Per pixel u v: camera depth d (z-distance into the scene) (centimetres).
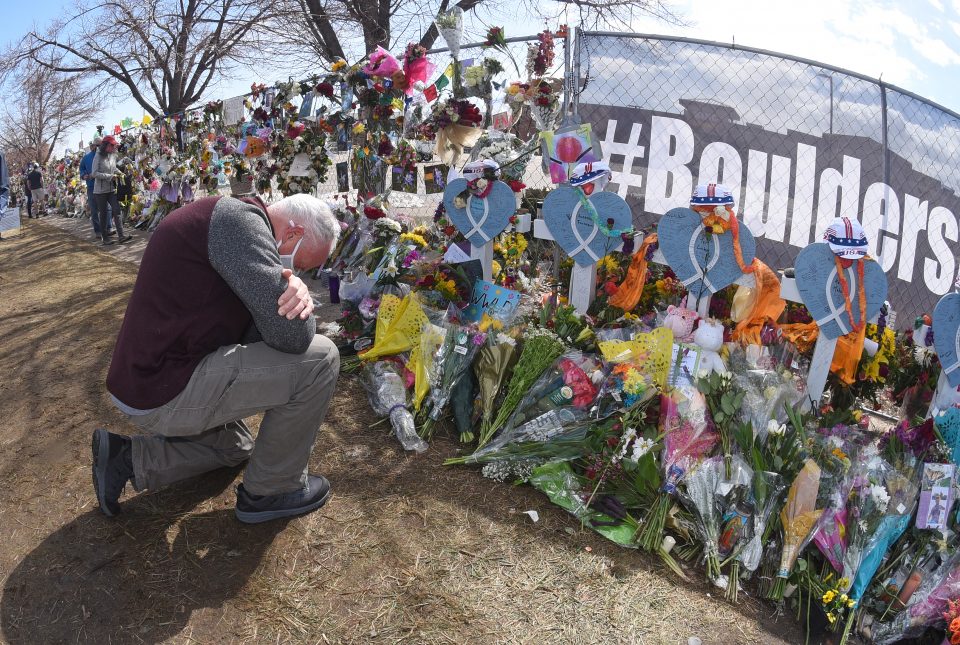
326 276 607
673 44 428
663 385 289
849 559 245
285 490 240
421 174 582
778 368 308
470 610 212
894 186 419
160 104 1812
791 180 416
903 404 376
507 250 474
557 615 213
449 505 263
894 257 420
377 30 1180
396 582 221
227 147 765
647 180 428
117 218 958
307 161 607
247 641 195
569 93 433
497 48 470
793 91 419
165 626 198
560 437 285
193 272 199
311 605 209
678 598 227
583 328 330
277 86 595
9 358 428
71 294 615
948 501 253
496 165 383
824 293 307
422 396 320
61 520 244
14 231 1136
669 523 256
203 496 259
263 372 210
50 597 207
